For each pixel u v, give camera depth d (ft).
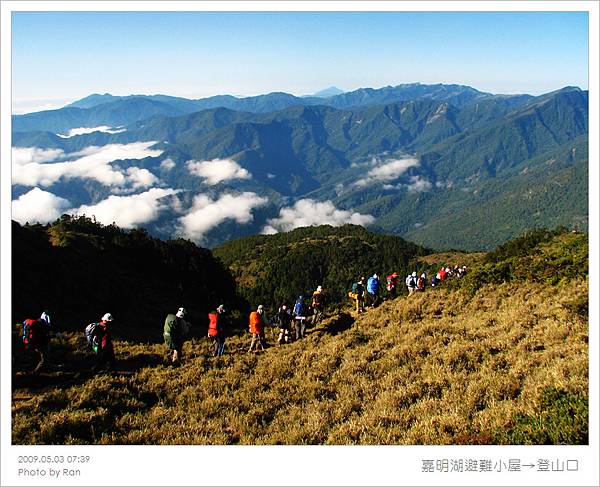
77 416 35.81
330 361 50.39
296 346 59.67
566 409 27.43
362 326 67.15
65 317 69.21
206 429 35.73
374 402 37.42
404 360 46.70
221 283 146.30
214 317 56.85
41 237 93.76
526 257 86.12
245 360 55.62
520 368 36.81
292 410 38.50
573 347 37.91
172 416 38.73
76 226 121.19
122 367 51.83
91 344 48.39
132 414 38.86
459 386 36.22
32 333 44.98
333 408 37.78
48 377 44.80
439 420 30.78
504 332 49.47
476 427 28.86
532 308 57.00
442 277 103.09
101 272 92.22
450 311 67.46
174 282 120.47
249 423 36.86
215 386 45.52
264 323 61.26
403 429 31.60
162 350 59.41
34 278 71.97
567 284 62.69
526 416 28.55
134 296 92.89
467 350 44.68
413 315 67.97
